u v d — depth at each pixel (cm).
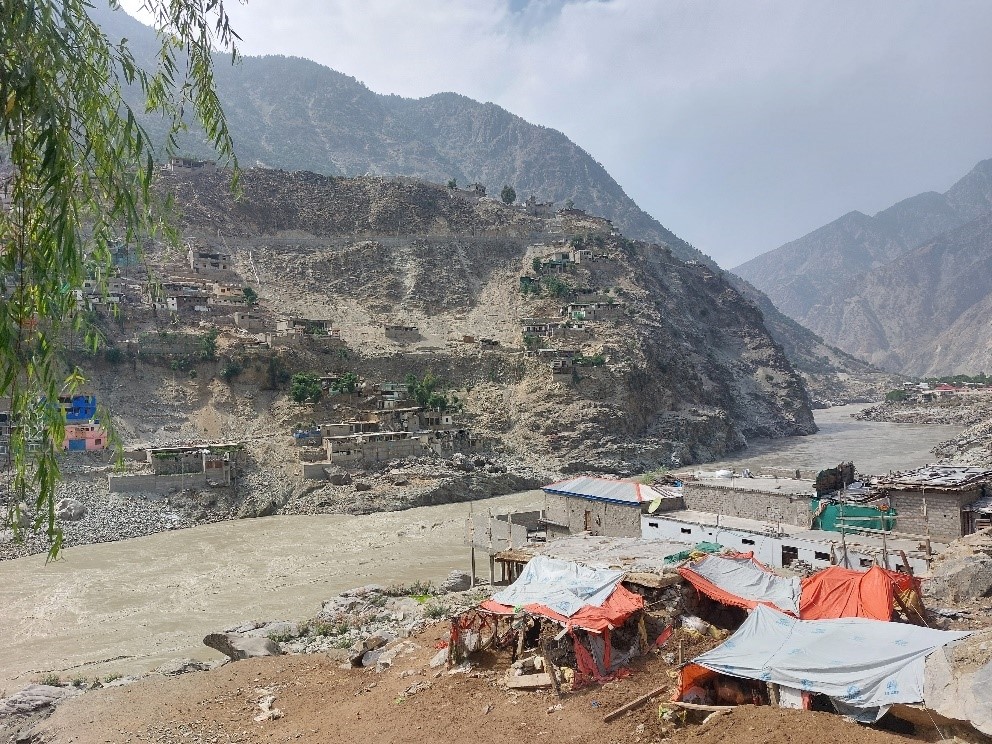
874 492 4800
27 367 1175
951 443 15800
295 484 10262
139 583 6450
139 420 11619
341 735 2270
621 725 2020
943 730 1680
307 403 12769
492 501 10506
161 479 9462
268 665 3222
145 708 2797
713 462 15162
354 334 16588
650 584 2925
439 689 2495
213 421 12150
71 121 1188
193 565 7075
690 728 1898
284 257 19900
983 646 1914
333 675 2966
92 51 1316
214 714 2672
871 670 1859
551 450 13625
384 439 11431
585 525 5569
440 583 5756
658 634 2722
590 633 2486
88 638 5038
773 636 2161
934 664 1836
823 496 4806
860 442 18638
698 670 2084
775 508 4797
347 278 19800
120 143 1308
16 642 4988
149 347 12875
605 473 13112
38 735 2684
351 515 9506
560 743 1962
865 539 4238
